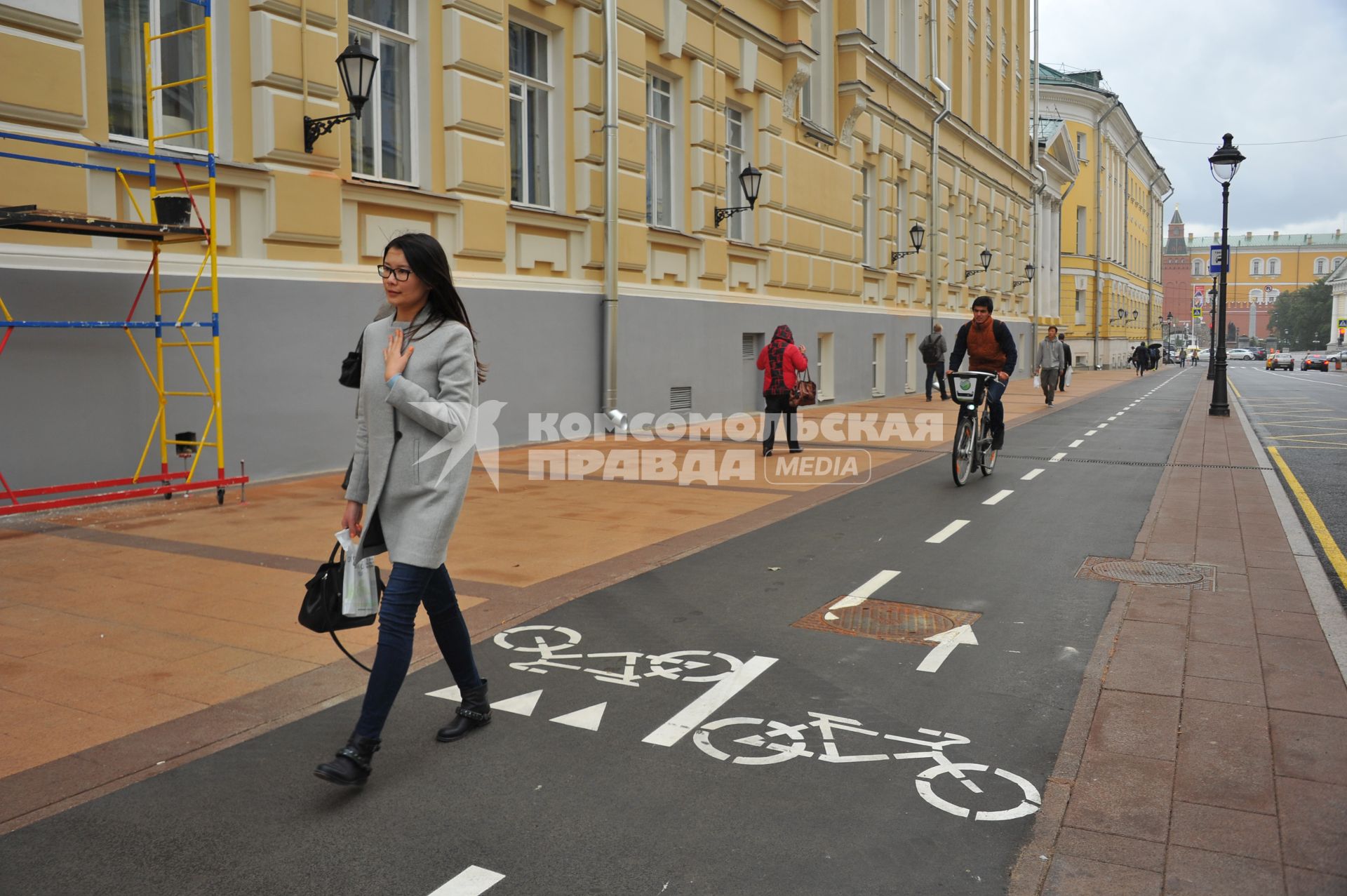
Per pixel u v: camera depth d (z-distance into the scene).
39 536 7.64
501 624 5.58
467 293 12.81
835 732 4.14
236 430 10.05
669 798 3.54
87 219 7.86
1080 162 63.09
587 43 14.55
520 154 14.09
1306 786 3.64
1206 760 3.86
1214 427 18.64
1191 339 147.25
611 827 3.34
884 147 25.80
